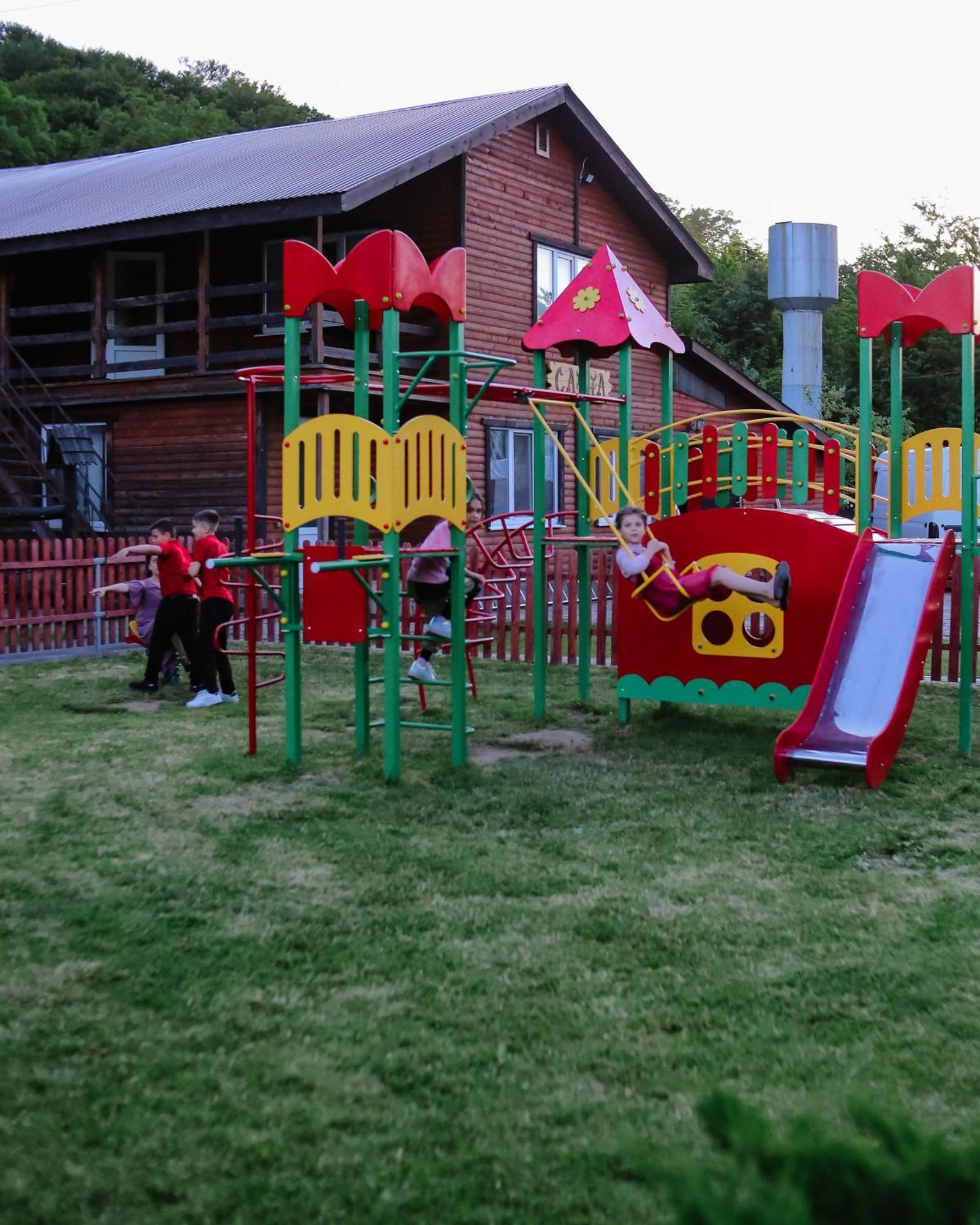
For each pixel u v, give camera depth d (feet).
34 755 26.25
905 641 26.55
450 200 67.15
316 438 25.12
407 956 14.71
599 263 33.27
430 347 67.77
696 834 20.42
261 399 63.36
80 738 28.37
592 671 40.63
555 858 18.99
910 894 17.11
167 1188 9.61
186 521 65.92
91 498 68.85
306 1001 13.30
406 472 24.39
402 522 24.26
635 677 30.42
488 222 68.85
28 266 75.46
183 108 201.57
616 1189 9.57
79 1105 10.91
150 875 17.76
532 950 14.89
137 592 38.19
